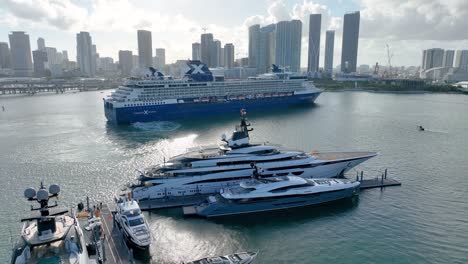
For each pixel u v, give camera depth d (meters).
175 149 93.94
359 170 74.81
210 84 171.00
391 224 49.91
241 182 55.94
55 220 31.55
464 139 106.19
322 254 42.41
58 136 112.50
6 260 40.59
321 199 56.69
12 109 191.88
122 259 39.06
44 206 29.52
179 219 51.59
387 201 58.16
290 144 99.62
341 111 175.00
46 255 28.30
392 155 87.25
